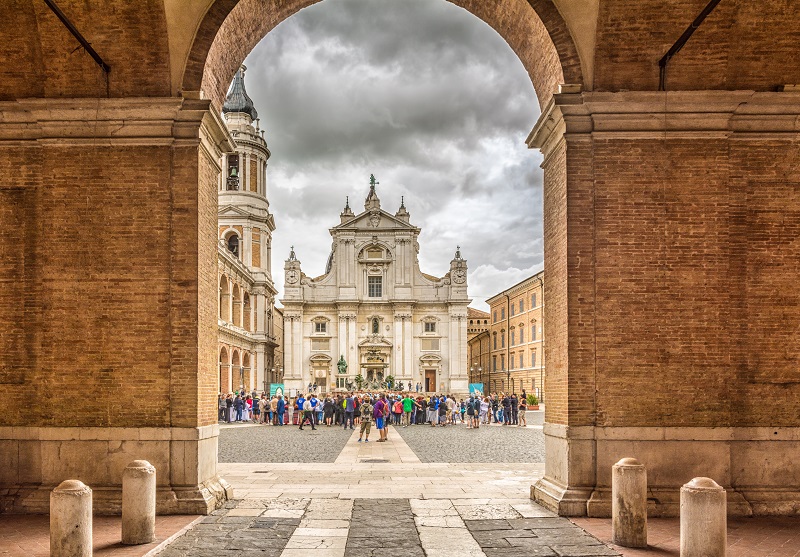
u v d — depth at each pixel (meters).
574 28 11.22
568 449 10.73
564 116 11.16
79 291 11.10
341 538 8.98
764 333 11.34
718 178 11.19
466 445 23.39
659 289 11.05
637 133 11.16
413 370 69.75
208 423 11.55
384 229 71.50
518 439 26.34
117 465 10.82
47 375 11.02
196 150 11.18
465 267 70.75
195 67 11.25
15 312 11.43
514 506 11.20
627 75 11.26
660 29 11.06
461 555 8.15
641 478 8.66
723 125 11.16
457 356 69.69
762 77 11.50
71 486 7.70
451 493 12.50
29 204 11.53
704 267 11.10
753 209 11.47
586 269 11.04
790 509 10.74
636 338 10.97
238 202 68.62
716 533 7.47
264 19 12.91
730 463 10.89
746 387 11.23
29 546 8.55
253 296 67.44
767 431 11.06
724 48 11.16
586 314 10.98
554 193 11.91
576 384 10.88
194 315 10.99
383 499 11.84
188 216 11.11
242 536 9.11
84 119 11.17
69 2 10.80
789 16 11.02
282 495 12.26
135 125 11.17
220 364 53.41
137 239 11.12
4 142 11.52
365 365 69.56
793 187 11.49
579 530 9.47
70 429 10.88
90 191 11.20
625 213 11.11
